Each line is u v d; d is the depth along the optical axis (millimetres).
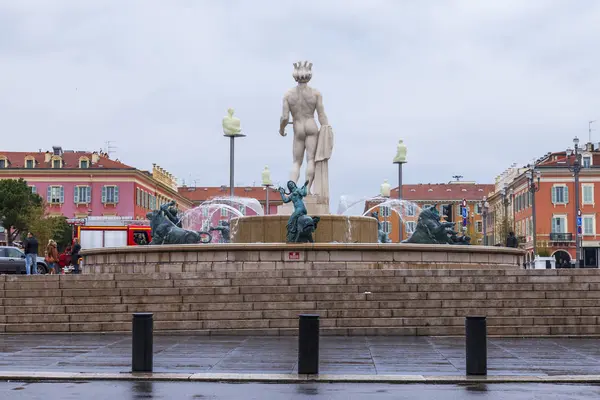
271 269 27297
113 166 103875
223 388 13469
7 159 103625
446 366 15859
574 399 12547
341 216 32188
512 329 21922
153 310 23062
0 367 15562
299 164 33719
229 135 42750
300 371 14648
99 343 20031
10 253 40812
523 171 106938
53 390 13188
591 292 23172
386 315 22531
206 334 22359
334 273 23953
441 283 23562
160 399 12391
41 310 23203
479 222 138750
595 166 96625
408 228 109938
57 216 91438
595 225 96250
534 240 68125
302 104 33562
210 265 27750
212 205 40062
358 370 15305
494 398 12609
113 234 59219
